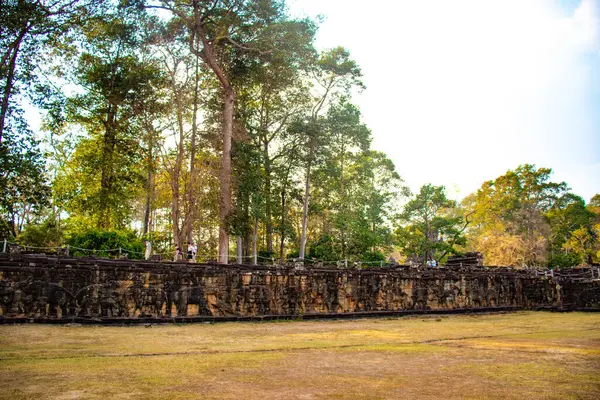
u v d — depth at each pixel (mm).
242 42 35406
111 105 35188
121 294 17828
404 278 26859
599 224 70625
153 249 34594
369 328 18078
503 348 11758
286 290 21984
